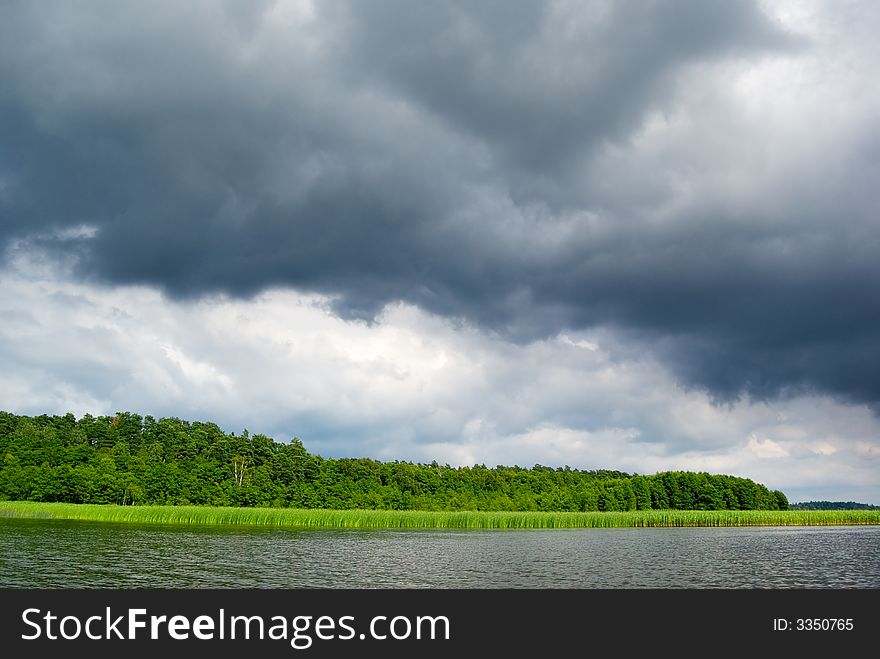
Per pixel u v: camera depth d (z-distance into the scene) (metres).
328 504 160.12
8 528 88.75
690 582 53.47
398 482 193.12
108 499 145.75
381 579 52.62
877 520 163.75
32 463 162.38
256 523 120.25
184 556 63.19
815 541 96.50
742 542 93.69
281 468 183.00
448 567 59.88
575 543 87.88
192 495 154.12
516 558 67.75
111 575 50.88
